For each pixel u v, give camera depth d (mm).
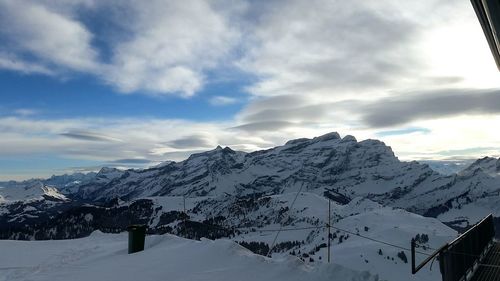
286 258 11156
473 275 10172
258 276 9992
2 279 12094
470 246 10680
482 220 13016
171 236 16484
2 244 19016
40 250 17469
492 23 4121
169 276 10430
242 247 12578
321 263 10844
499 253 12805
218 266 10984
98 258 14266
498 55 5090
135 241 14953
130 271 11391
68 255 15680
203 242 13898
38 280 11141
